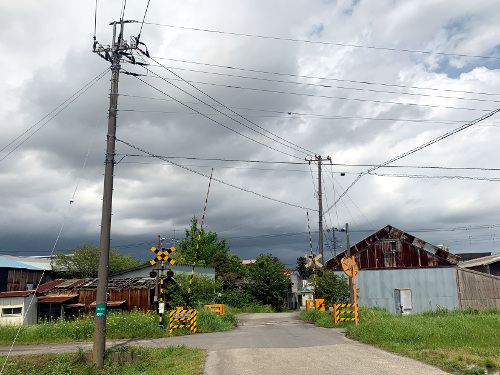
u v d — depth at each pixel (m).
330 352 14.45
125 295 32.75
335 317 24.66
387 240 32.81
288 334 21.22
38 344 20.73
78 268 46.53
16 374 13.95
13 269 40.41
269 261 62.59
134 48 17.05
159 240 27.92
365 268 32.75
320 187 38.62
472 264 37.66
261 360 13.31
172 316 23.22
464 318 20.92
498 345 13.88
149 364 14.28
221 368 12.28
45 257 55.31
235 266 69.75
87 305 33.38
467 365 11.09
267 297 59.56
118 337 21.84
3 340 21.12
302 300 70.56
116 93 16.75
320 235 37.78
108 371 14.31
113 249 51.00
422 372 10.61
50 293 34.53
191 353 15.28
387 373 10.66
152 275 27.67
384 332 16.53
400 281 32.06
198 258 64.44
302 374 11.02
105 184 15.98
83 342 20.88
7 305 32.12
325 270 33.25
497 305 30.27
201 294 34.50
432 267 31.83
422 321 19.47
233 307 55.41
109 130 16.36
